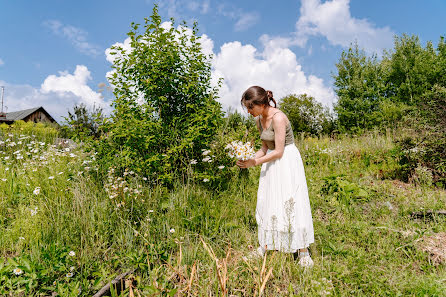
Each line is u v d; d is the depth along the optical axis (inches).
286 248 90.7
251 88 94.5
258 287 73.6
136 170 135.1
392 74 685.3
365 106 661.9
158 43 156.3
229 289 78.7
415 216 129.4
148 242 91.1
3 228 104.5
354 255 95.7
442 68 578.6
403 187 176.1
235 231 110.5
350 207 139.6
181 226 108.3
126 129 140.3
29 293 72.7
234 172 172.1
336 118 701.3
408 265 89.1
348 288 78.9
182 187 135.8
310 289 78.4
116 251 92.3
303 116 706.8
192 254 91.0
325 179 169.8
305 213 94.1
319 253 99.7
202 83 168.9
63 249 81.7
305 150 272.8
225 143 167.2
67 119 148.5
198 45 167.0
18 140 221.5
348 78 705.6
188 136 149.2
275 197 94.9
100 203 112.4
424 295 73.1
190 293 71.7
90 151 154.0
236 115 277.0
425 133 189.8
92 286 77.0
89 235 93.7
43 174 146.3
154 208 112.5
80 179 128.6
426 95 200.5
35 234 96.7
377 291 76.8
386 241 105.1
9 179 144.3
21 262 75.1
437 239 104.9
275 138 94.6
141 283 79.0
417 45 685.9
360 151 259.4
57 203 108.7
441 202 140.9
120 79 154.6
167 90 157.4
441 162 180.1
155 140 146.9
